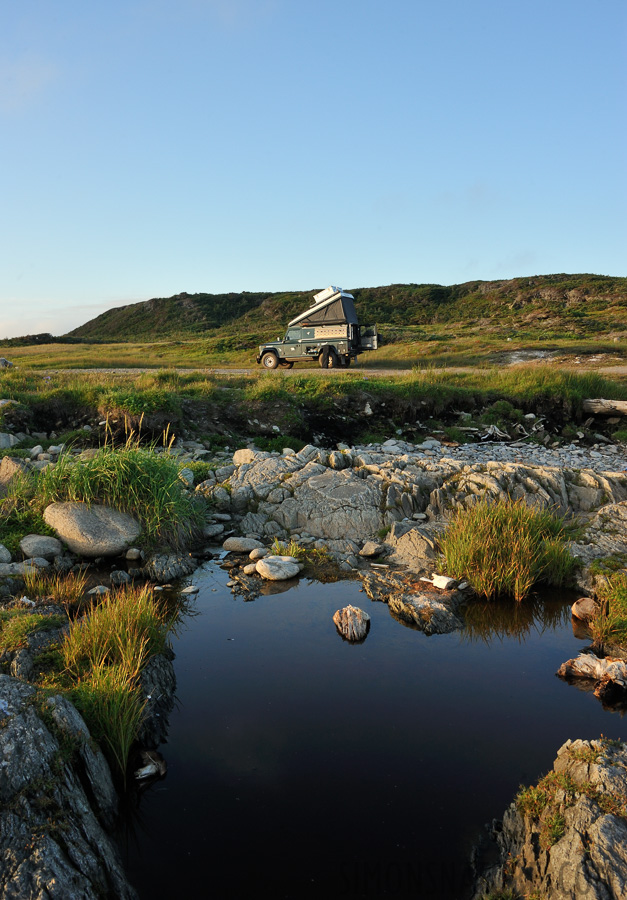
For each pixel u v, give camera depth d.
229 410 14.96
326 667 5.71
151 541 8.32
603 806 3.34
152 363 29.05
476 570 7.57
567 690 5.35
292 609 7.00
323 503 9.48
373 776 4.21
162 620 6.59
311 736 4.66
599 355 28.34
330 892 3.32
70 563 7.91
